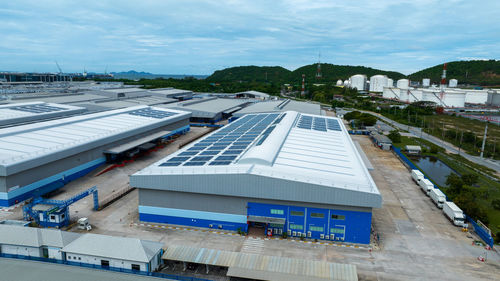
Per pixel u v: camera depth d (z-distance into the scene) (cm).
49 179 5209
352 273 2920
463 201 4638
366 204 3634
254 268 2972
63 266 3120
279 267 2988
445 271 3300
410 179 6362
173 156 4869
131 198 5031
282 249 3647
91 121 7669
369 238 3806
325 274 2898
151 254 3123
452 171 7269
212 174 3875
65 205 4066
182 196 4094
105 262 3123
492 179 6656
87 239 3275
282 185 3738
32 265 3120
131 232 3962
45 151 5194
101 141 6259
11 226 3494
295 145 5212
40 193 4716
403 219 4550
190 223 4144
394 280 3125
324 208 3794
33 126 6512
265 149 4566
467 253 3669
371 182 3947
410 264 3416
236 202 3966
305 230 3894
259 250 3612
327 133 6475
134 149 7119
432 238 4009
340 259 3472
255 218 3891
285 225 3916
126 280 2920
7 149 5122
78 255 3158
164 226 4144
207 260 3111
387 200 5244
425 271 3291
